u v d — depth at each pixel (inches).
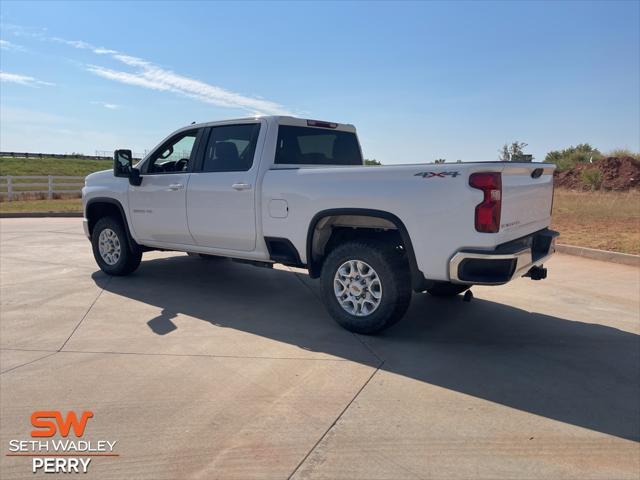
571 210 602.9
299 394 136.6
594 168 936.9
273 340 178.5
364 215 174.4
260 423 121.4
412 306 224.2
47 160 2337.6
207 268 302.2
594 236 415.2
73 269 294.7
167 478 101.5
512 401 134.2
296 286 259.3
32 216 624.4
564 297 242.4
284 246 201.6
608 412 129.0
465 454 109.4
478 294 247.9
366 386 142.1
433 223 160.6
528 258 169.5
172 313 210.2
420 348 171.9
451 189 156.8
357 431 118.0
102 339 178.5
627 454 110.3
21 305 219.6
